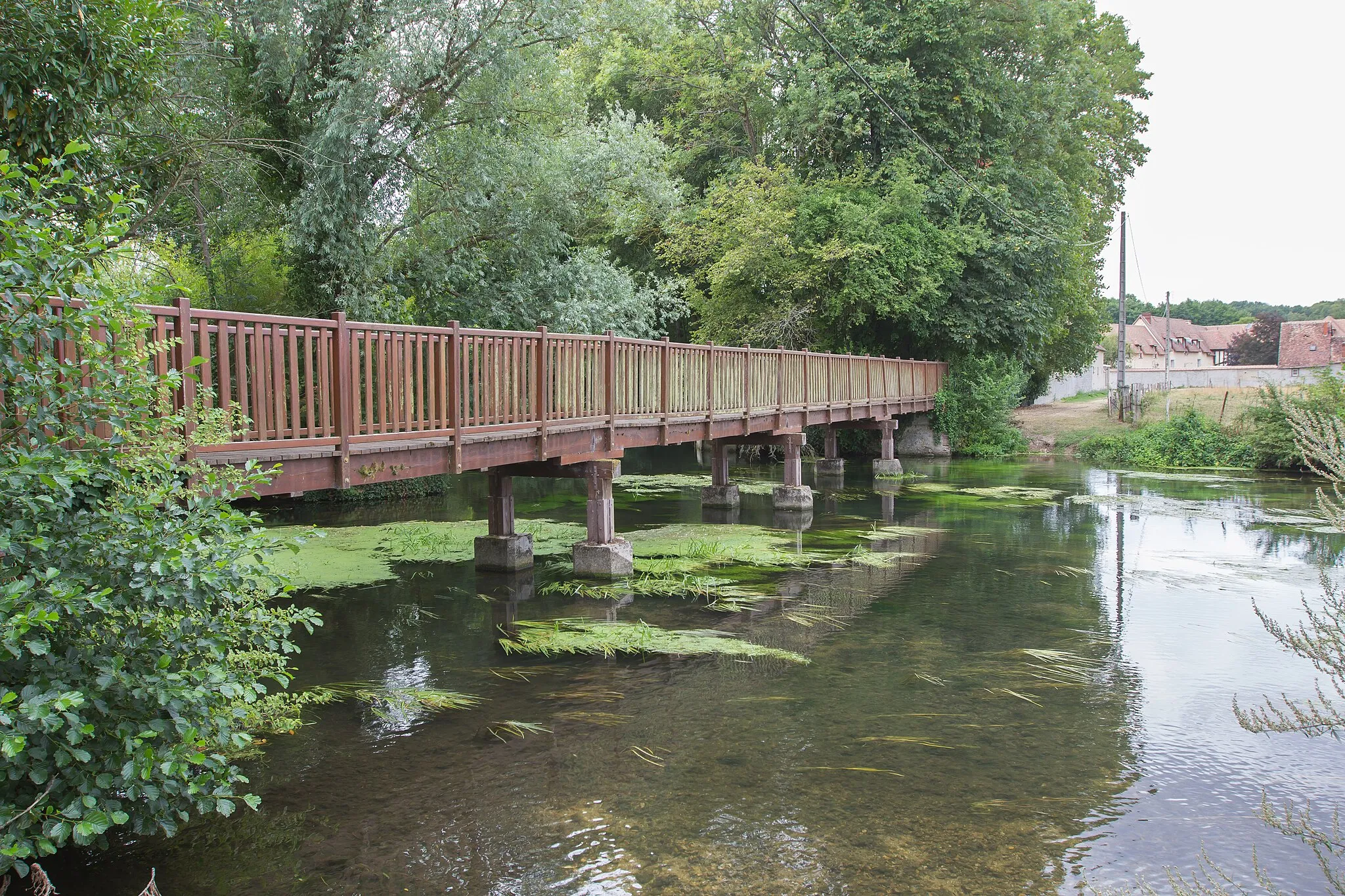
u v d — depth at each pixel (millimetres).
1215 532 15047
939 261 27297
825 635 8750
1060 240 28938
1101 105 36094
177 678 3910
